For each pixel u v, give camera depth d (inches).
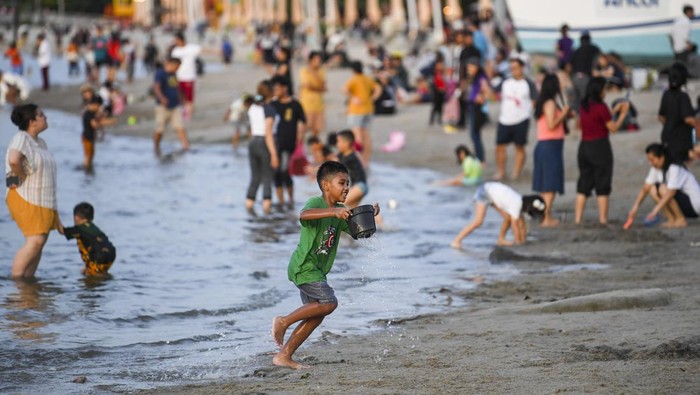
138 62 6815.9
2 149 2524.6
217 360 797.2
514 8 3376.0
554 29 3324.3
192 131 3100.4
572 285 1097.4
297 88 4094.5
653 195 1433.3
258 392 654.5
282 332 736.3
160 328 933.2
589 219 1541.6
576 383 636.7
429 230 1534.2
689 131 1517.0
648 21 3181.6
